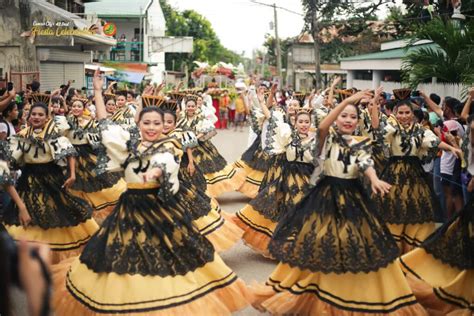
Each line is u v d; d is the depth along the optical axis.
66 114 9.61
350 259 5.30
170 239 5.27
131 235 5.20
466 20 14.71
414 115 8.22
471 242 5.66
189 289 5.16
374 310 5.27
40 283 2.29
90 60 25.64
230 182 11.12
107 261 5.12
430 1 17.72
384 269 5.36
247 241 7.71
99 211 9.06
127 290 5.02
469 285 5.66
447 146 7.34
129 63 30.31
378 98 7.38
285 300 5.48
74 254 6.93
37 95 8.24
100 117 5.52
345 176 5.54
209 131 10.15
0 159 6.10
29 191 6.80
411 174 7.41
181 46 39.34
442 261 5.84
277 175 8.52
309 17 24.53
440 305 5.75
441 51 13.14
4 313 2.31
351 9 23.19
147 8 37.28
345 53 31.67
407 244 7.36
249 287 5.77
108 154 5.43
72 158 6.99
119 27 37.44
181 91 11.45
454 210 8.12
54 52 20.00
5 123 8.47
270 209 7.54
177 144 5.50
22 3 17.27
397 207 7.35
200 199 6.95
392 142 7.43
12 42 17.42
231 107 29.03
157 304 5.00
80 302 5.15
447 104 9.30
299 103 10.23
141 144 5.45
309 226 5.50
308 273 5.50
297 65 43.31
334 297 5.33
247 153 11.70
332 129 5.69
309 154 7.36
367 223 5.45
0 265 2.26
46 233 6.82
